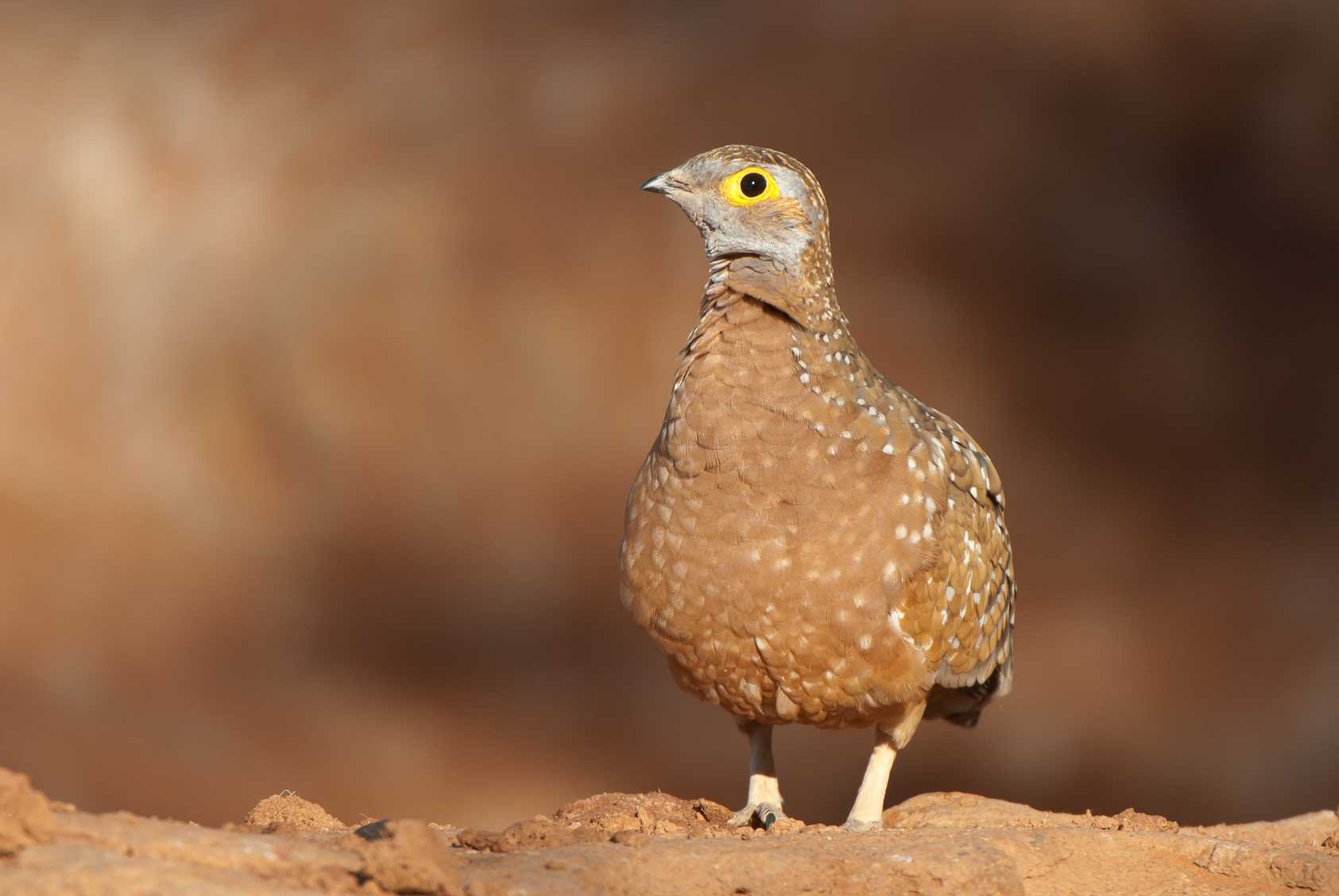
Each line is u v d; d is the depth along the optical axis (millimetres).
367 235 20062
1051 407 19406
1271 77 19125
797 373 5086
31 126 21172
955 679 5652
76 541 19125
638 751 17484
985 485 5766
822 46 20672
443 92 21141
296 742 17219
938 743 16953
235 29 21797
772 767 5781
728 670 5227
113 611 18594
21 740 16281
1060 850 4859
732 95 20578
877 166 20047
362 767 16922
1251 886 4859
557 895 3615
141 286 20531
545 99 20922
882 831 4824
